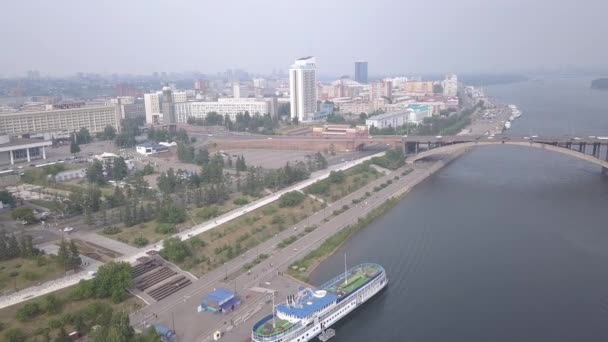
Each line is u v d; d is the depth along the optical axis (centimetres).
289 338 17750
